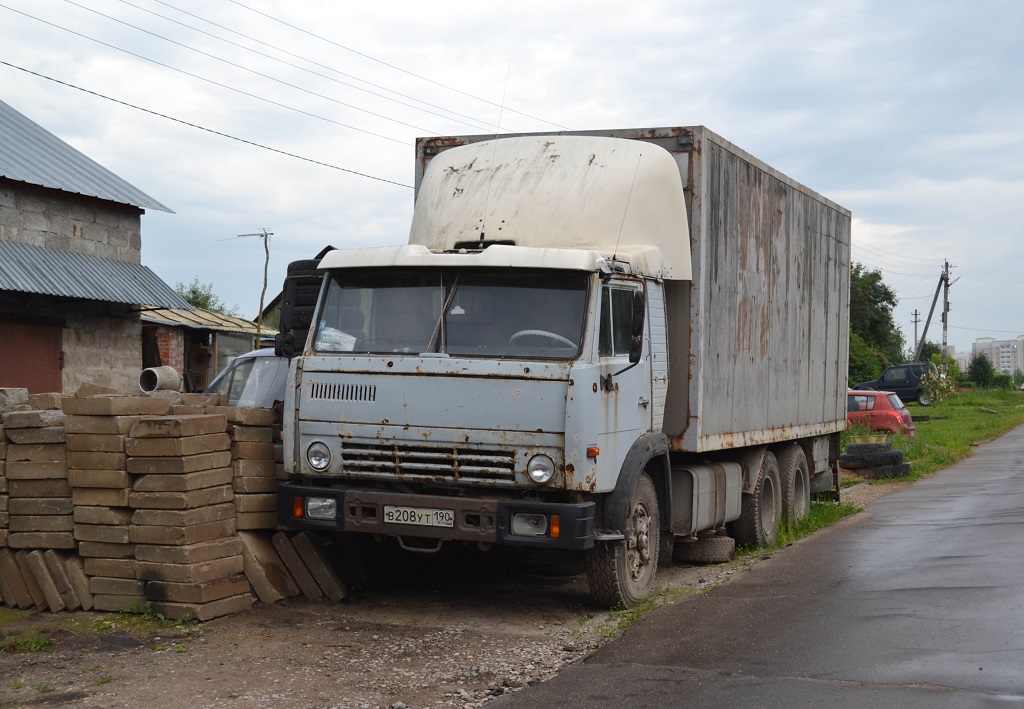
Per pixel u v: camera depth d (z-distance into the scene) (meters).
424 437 7.76
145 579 7.74
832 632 6.99
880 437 25.72
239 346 30.66
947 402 54.16
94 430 7.81
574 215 8.74
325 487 8.15
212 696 6.03
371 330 8.10
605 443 7.82
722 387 10.35
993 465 22.97
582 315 7.72
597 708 5.62
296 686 6.23
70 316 18.02
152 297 18.12
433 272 8.05
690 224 9.62
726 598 8.43
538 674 6.51
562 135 9.79
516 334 7.77
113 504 7.79
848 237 15.86
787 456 13.26
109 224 18.97
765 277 11.80
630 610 8.34
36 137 19.98
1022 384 136.25
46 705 5.86
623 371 8.08
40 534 8.02
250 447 8.40
